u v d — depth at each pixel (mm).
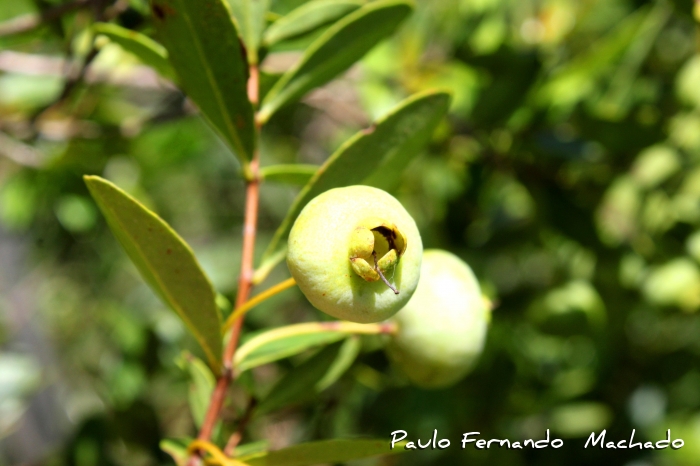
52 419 495
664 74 358
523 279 386
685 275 345
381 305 212
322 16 261
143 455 344
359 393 355
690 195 357
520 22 386
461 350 248
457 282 249
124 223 222
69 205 417
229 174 583
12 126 323
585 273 358
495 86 327
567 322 342
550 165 335
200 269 226
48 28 313
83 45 313
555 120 327
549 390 385
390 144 238
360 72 390
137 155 426
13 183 446
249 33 250
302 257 212
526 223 355
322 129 531
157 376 361
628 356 402
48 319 556
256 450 253
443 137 344
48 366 529
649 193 358
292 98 252
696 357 399
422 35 396
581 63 323
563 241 354
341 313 213
